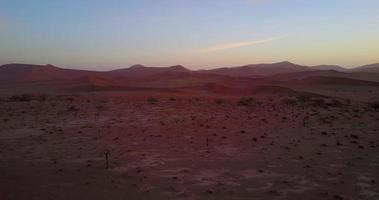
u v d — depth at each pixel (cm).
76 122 2327
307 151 1416
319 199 891
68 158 1339
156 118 2508
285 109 3102
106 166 1206
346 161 1255
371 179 1048
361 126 2052
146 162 1268
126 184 1010
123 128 2055
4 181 1036
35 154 1412
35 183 1019
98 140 1695
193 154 1387
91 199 884
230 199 891
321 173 1112
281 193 935
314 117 2492
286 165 1209
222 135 1797
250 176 1087
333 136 1733
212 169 1170
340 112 2809
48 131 1961
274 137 1728
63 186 991
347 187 979
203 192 941
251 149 1463
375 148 1455
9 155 1396
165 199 888
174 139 1703
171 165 1224
